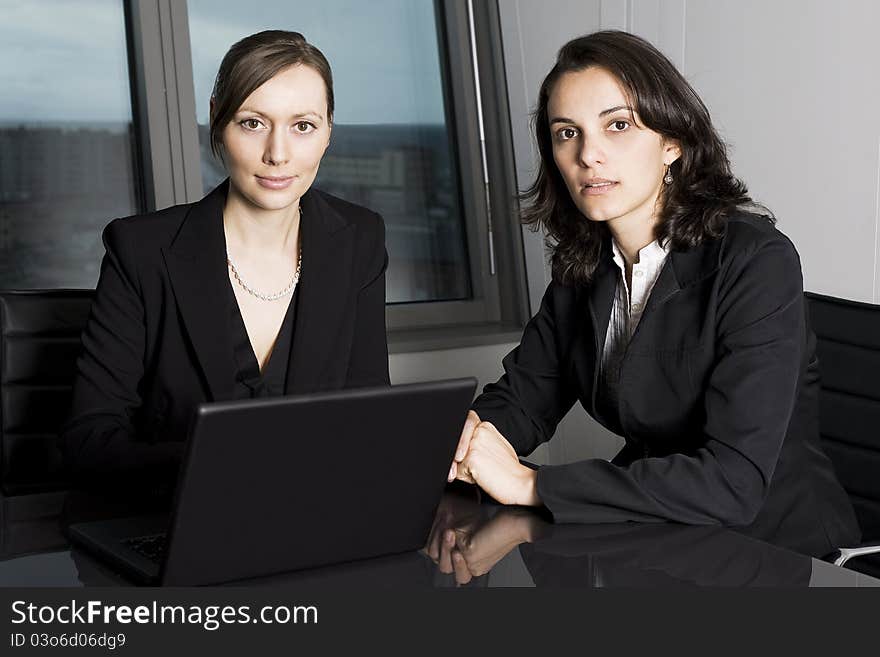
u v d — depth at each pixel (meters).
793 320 1.65
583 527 1.42
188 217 1.90
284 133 1.70
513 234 3.82
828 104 2.66
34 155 3.26
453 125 3.89
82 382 1.80
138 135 3.38
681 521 1.46
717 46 2.97
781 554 1.27
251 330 1.89
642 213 1.80
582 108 1.71
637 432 1.80
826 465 1.84
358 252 2.00
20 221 3.25
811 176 2.73
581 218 1.95
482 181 3.86
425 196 3.85
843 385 2.01
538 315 2.08
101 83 3.34
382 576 1.18
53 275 3.30
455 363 3.55
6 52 3.21
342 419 1.11
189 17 3.41
